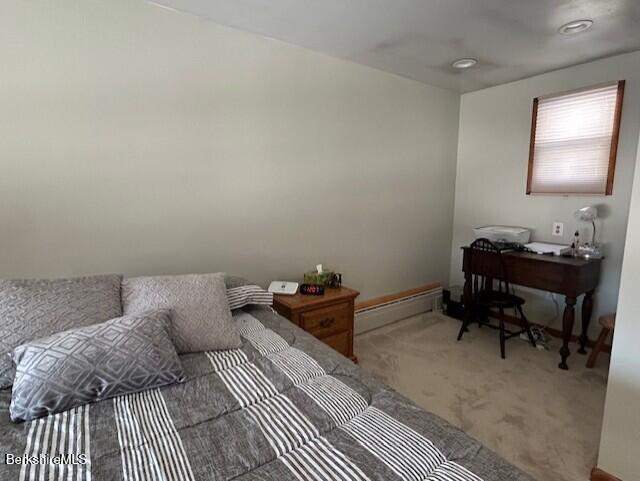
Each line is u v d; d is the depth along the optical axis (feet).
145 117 6.46
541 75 10.00
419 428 3.26
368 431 3.21
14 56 5.33
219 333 4.91
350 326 8.09
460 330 10.02
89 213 6.13
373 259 10.53
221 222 7.54
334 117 9.05
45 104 5.61
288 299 7.46
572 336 9.78
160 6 6.40
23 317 4.17
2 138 5.36
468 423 6.29
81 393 3.53
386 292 11.05
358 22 6.98
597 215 9.07
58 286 4.65
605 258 9.01
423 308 12.06
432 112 11.32
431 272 12.25
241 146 7.61
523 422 6.32
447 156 12.03
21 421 3.30
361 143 9.71
